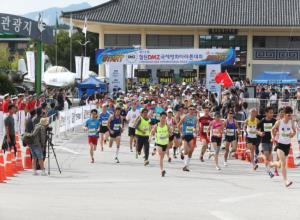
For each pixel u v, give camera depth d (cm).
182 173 2244
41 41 4244
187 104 3108
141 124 2480
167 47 8556
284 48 8519
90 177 2091
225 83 4441
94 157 2725
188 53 4878
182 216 1299
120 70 5084
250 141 2344
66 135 3597
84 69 7012
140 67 7731
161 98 3459
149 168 2383
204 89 5228
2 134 3222
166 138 2134
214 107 3403
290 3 8800
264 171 2344
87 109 4100
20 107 3269
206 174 2223
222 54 4853
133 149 3050
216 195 1650
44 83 6662
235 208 1415
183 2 8794
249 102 4881
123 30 8500
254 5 8800
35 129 2103
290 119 1814
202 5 8788
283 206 1443
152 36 8581
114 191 1730
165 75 6047
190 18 8469
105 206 1429
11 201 1486
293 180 2048
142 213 1330
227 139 2467
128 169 2344
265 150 2161
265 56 8500
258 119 2338
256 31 8525
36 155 2117
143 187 1831
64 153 2859
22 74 6681
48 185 1861
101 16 8225
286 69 8506
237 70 8556
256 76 8538
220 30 8500
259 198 1581
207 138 2602
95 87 5672
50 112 3297
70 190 1744
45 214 1295
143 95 4081
